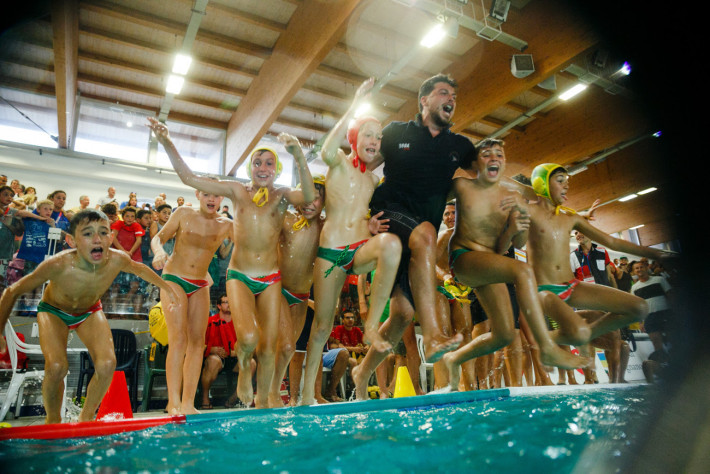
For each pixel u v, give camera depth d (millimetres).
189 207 4848
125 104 12570
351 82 11805
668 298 6078
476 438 2162
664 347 6777
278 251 4520
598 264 7645
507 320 4039
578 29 8789
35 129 11641
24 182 11180
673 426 2248
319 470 1719
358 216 4129
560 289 4543
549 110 13414
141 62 11281
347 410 3555
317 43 9078
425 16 9828
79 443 2377
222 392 6965
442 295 5102
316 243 4480
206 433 2639
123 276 8203
